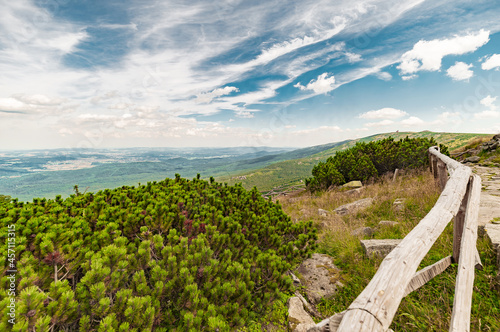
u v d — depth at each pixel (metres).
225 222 3.69
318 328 1.18
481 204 4.89
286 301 3.35
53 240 2.11
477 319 2.29
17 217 2.60
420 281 2.83
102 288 1.81
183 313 2.32
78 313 1.82
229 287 2.61
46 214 2.91
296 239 4.55
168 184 5.05
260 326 2.82
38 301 1.61
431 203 6.12
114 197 3.62
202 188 5.12
